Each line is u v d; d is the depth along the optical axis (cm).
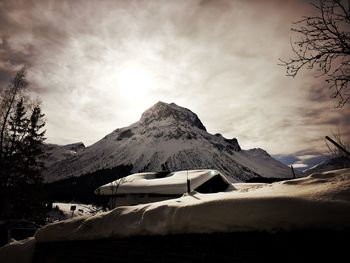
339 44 457
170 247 435
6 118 2214
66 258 631
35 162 2877
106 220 566
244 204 366
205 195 572
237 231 362
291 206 327
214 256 379
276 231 330
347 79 473
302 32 479
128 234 501
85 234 589
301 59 487
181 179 1798
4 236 1301
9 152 2314
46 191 2933
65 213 4206
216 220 381
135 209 539
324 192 349
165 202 518
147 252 467
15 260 760
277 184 563
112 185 1888
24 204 2598
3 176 2305
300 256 309
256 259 340
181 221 420
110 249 536
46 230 710
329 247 293
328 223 296
